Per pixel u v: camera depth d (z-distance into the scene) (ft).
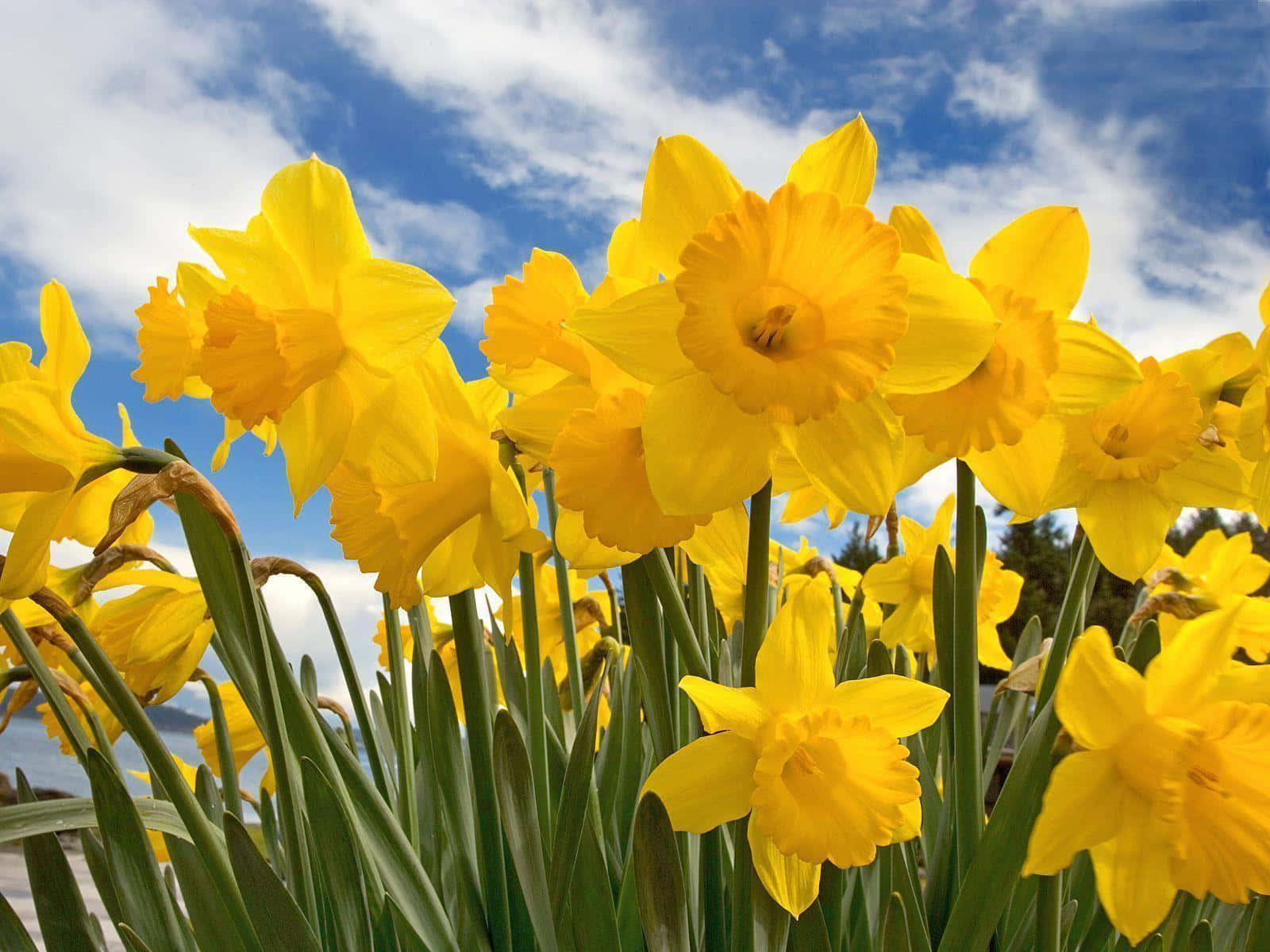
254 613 0.88
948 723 1.29
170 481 0.85
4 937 0.99
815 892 0.91
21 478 0.86
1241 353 1.15
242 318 0.84
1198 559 1.54
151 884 0.96
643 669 0.94
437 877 1.23
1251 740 0.84
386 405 0.86
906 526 1.77
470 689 0.96
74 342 0.91
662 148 0.81
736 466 0.77
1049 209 0.93
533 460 1.00
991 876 0.89
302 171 0.87
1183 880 0.82
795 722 0.91
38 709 1.29
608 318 0.78
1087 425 1.11
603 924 0.94
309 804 0.93
